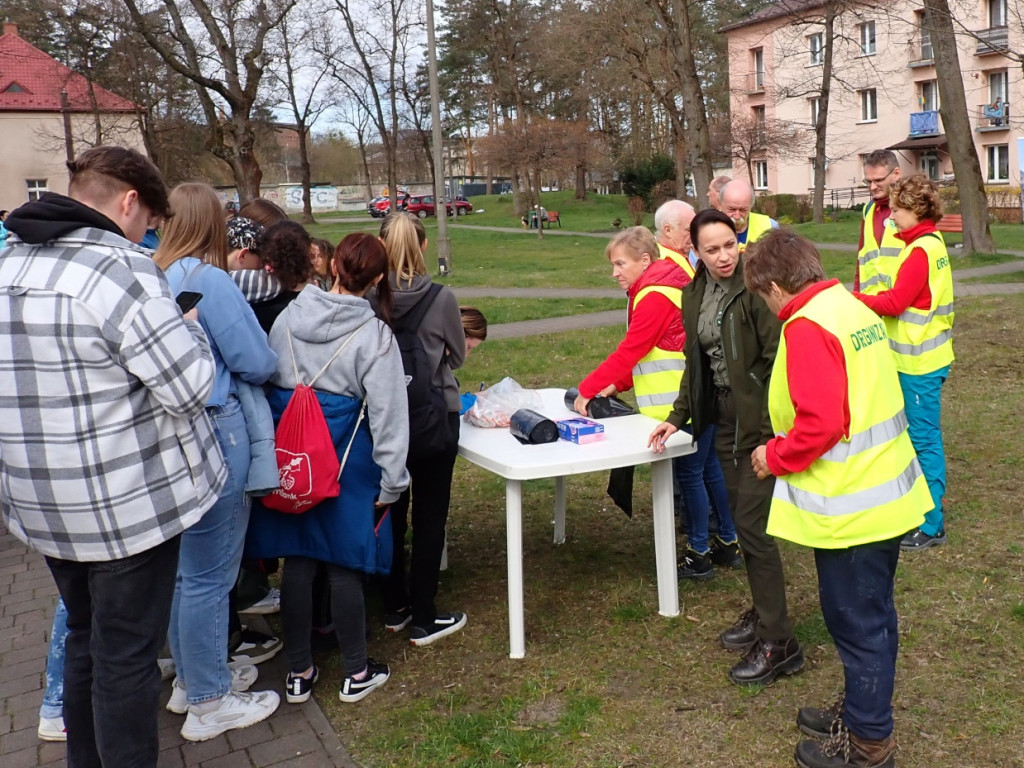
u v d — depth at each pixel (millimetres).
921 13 21141
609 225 40156
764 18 40906
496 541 5102
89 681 2775
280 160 78000
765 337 3236
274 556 3408
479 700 3418
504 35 43281
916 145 38875
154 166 2703
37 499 2445
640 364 4320
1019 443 6113
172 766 3084
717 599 4160
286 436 3211
